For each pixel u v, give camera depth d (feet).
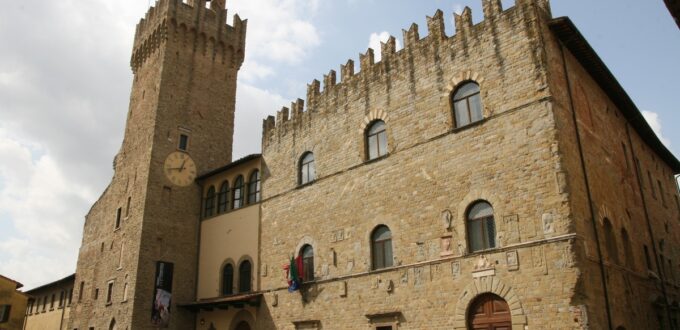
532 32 87.04
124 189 159.02
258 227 131.44
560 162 78.48
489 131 88.58
